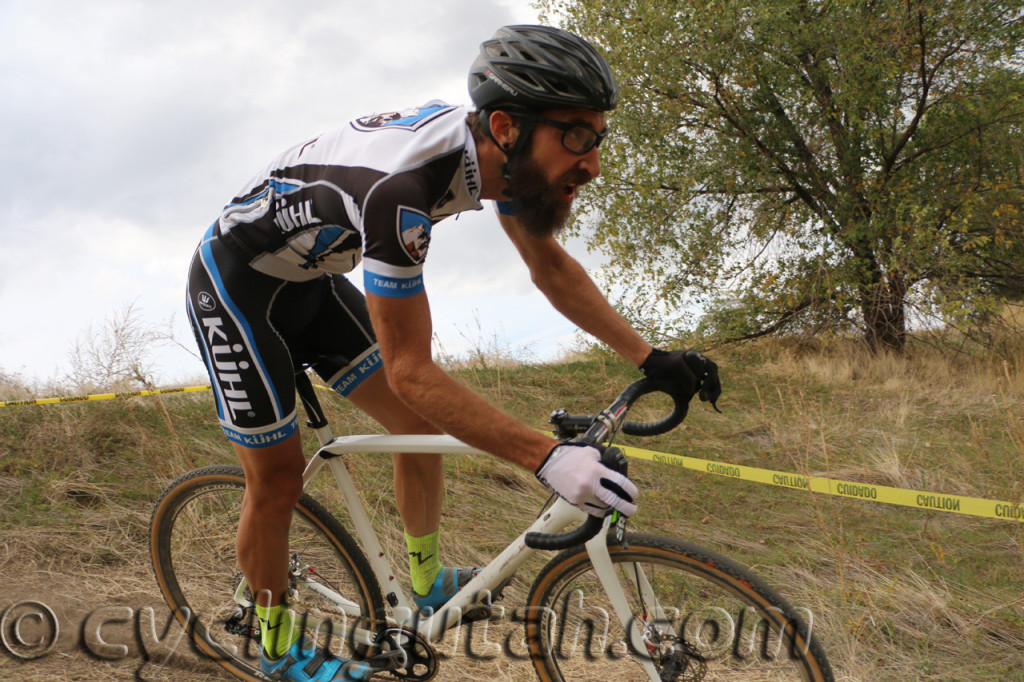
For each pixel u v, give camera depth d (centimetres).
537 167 143
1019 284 809
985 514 242
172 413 439
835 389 623
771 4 770
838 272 809
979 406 537
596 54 141
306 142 167
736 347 847
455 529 302
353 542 197
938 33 758
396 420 191
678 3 784
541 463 136
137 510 315
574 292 177
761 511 341
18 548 279
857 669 210
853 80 761
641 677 177
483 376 588
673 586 160
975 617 237
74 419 396
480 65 145
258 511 180
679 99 815
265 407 172
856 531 314
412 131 149
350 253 167
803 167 855
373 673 186
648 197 827
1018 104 757
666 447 444
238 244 168
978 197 757
